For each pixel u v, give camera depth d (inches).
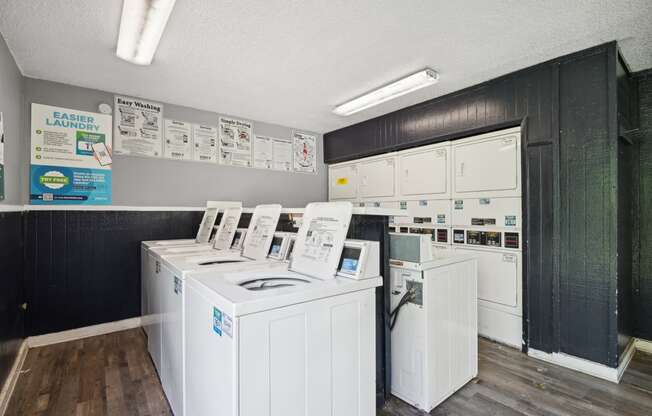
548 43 93.1
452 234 130.8
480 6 76.7
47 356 105.0
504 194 114.3
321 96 136.0
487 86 118.6
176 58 102.0
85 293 123.9
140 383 88.0
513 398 80.7
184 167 147.3
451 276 81.0
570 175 97.8
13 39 89.0
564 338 98.0
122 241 131.9
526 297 106.7
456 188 130.0
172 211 143.8
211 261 85.5
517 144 111.2
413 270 74.9
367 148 169.8
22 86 110.8
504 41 92.3
